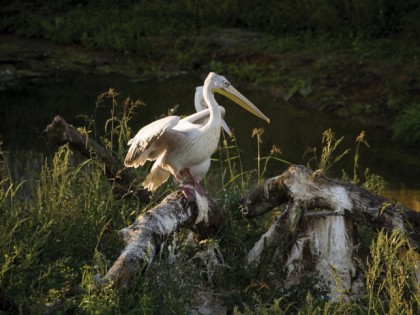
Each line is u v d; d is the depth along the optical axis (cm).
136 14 3241
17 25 3225
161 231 926
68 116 2195
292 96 2425
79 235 984
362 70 2459
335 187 977
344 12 2941
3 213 955
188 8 3164
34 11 3384
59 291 820
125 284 841
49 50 3014
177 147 991
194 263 1003
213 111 1018
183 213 976
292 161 1839
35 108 2295
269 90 2508
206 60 2792
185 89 2580
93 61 2912
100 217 1023
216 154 1856
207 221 1020
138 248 874
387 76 2384
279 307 860
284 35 2920
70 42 3072
